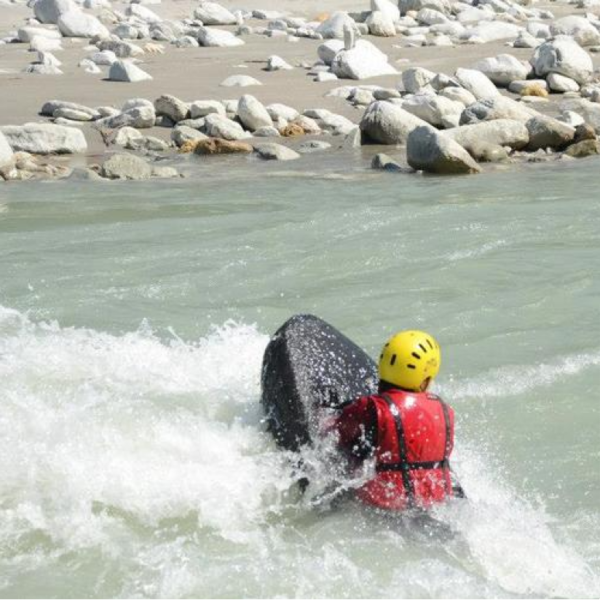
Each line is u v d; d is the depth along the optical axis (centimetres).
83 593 1424
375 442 1551
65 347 2277
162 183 4381
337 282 2867
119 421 1834
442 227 3431
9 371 2086
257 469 1695
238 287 2831
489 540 1527
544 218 3553
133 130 5441
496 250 3152
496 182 4338
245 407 1916
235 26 9769
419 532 1517
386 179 4456
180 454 1741
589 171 4603
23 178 4506
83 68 7194
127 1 11394
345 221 3522
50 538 1547
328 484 1603
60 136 5134
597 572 1487
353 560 1475
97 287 2827
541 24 8825
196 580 1441
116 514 1603
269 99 6322
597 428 1989
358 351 1819
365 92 6253
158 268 3006
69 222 3612
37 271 2981
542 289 2780
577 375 2217
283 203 3894
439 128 5706
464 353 2353
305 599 1398
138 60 7644
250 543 1533
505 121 5181
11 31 9219
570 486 1775
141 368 2138
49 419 1839
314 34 8844
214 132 5500
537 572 1473
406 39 8650
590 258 3059
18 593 1427
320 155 5150
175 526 1577
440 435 1561
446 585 1416
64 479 1667
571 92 6550
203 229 3462
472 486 1750
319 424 1669
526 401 2102
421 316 2588
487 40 8619
